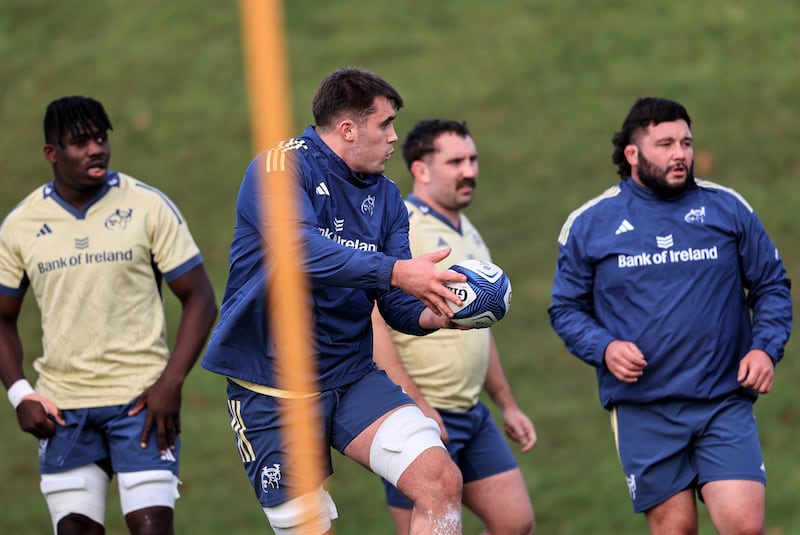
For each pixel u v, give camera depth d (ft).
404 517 70.38
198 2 179.01
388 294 57.26
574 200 139.33
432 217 71.61
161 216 67.56
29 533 99.35
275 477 55.42
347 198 55.11
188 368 66.85
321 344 54.85
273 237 52.37
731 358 65.36
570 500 100.99
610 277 66.13
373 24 171.01
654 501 65.87
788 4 168.25
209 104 158.81
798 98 152.46
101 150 66.13
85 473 66.80
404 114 153.38
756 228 66.39
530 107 154.51
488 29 168.45
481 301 53.57
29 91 163.22
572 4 171.94
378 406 55.26
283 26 171.63
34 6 180.34
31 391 67.05
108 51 170.30
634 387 65.67
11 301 68.08
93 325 66.23
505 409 74.54
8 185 146.00
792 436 106.83
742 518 62.90
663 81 156.56
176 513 101.14
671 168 65.16
